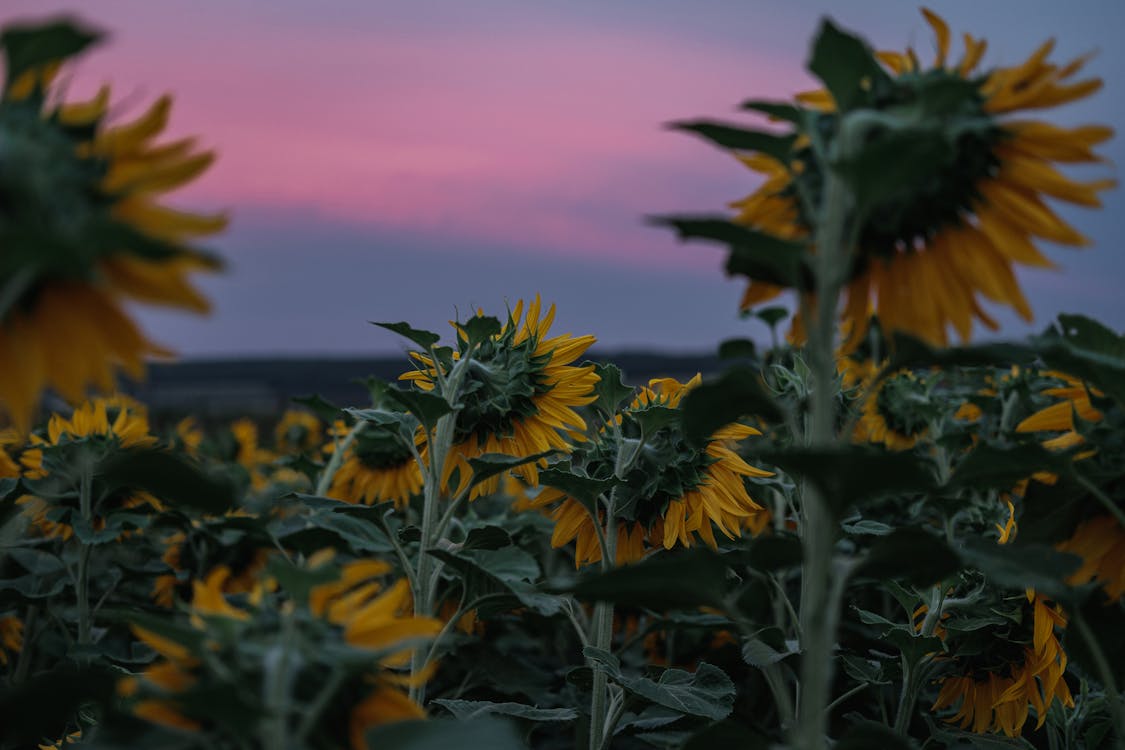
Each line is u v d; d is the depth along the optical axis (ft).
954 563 6.89
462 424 13.12
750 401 6.85
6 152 5.00
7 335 5.36
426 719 6.44
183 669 6.36
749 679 17.79
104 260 5.35
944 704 12.55
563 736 16.98
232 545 19.02
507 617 17.88
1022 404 18.45
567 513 13.84
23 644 16.25
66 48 5.15
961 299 6.86
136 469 6.07
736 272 7.16
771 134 6.59
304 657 6.14
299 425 32.35
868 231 6.88
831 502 6.50
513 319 13.56
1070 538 8.53
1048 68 6.58
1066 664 11.65
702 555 7.11
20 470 16.11
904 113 6.45
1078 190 6.54
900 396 18.88
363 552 15.46
